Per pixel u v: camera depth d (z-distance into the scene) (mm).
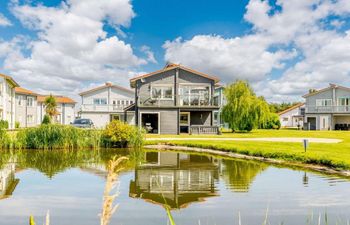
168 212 1415
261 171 11328
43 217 6051
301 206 6820
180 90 31141
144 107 29828
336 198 7441
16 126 39906
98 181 9453
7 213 6309
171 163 13359
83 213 6281
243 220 5930
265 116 35812
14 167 12367
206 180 9609
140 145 21125
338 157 12227
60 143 20078
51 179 9773
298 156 13141
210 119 31688
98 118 39938
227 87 37156
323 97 45688
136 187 8570
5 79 33031
